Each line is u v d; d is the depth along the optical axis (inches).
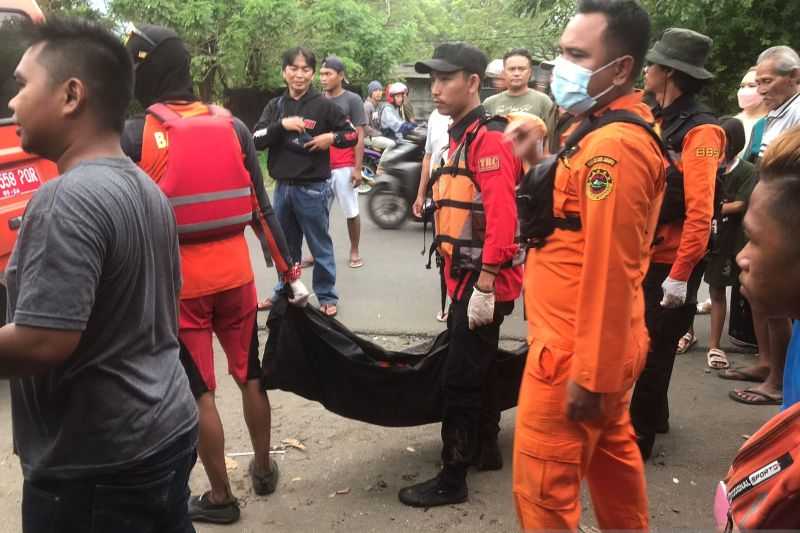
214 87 728.3
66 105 65.3
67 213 60.3
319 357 123.3
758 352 189.2
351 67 727.1
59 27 65.3
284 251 120.0
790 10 485.1
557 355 78.3
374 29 775.1
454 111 112.5
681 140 118.8
